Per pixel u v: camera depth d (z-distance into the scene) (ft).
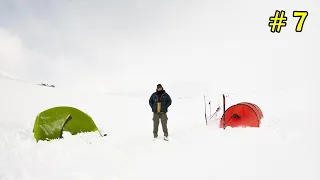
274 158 18.43
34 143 23.89
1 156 19.63
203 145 23.06
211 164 17.97
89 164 18.78
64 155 21.04
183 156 20.16
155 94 27.50
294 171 15.94
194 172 16.67
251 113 29.07
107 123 40.01
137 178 15.97
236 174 15.96
